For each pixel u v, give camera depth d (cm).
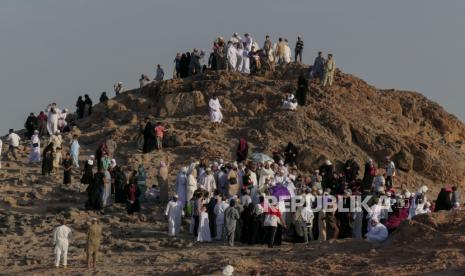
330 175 5019
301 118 6450
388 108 7169
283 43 7556
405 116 7238
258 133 6344
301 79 6694
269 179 4581
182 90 7225
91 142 6588
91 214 4959
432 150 6544
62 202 5250
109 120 7025
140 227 4738
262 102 6825
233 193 4750
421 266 3183
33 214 5009
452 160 6569
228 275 3102
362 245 3706
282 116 6481
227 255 3991
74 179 5647
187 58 7544
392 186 5762
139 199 5131
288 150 5878
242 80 7188
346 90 7069
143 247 4328
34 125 6838
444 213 3712
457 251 3309
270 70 7431
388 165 5775
